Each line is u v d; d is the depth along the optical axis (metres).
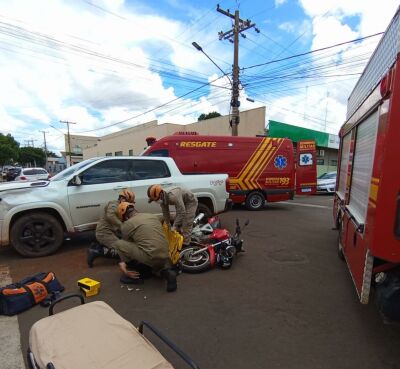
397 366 2.62
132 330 2.08
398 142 2.36
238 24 16.34
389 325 3.26
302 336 3.05
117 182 6.00
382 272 2.73
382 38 2.98
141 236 4.14
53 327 2.08
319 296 3.95
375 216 2.47
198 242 5.05
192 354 2.76
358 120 4.01
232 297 3.90
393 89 2.35
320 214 10.25
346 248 4.09
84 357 1.81
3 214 5.10
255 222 8.73
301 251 5.90
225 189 7.23
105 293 4.00
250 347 2.87
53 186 5.50
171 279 4.04
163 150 9.62
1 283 4.28
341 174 6.23
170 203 4.94
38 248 5.41
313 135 22.84
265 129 19.83
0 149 54.41
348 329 3.19
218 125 22.97
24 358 2.72
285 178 11.03
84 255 5.54
